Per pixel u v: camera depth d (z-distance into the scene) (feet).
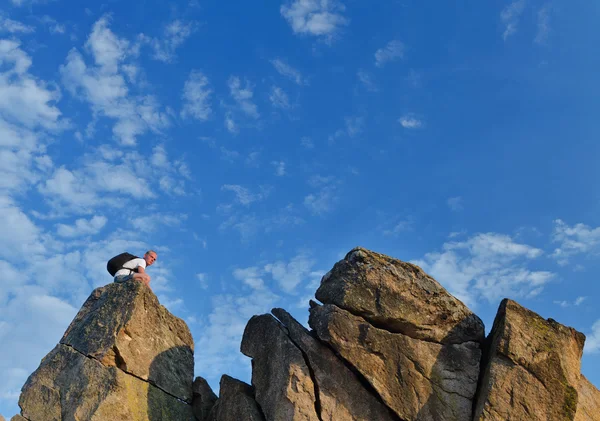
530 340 63.82
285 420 63.41
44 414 68.03
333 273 70.23
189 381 75.82
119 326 71.87
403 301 67.15
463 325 67.56
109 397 67.15
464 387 64.64
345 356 65.31
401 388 64.23
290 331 69.00
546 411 61.16
